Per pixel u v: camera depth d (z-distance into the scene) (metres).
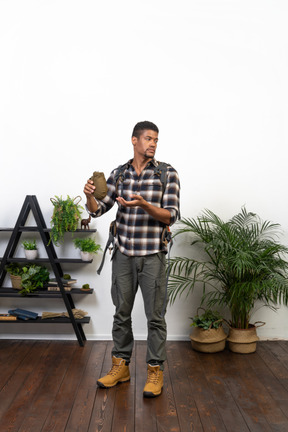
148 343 2.56
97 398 2.45
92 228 3.55
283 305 3.60
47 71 3.51
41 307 3.59
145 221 2.46
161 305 2.53
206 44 3.53
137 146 2.49
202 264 3.59
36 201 3.42
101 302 3.58
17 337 3.58
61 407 2.34
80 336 3.39
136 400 2.43
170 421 2.21
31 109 3.51
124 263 2.52
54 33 3.50
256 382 2.71
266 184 3.57
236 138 3.55
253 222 3.58
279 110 3.54
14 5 3.50
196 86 3.53
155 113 3.53
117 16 3.51
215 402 2.42
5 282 3.59
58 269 3.51
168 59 3.52
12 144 3.51
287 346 3.45
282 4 3.54
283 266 3.29
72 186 3.53
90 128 3.51
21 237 3.58
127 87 3.51
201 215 3.56
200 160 3.54
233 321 3.36
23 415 2.25
